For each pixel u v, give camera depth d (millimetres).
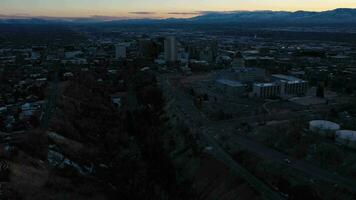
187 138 129125
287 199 87688
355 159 99938
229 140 124750
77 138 124625
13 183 77938
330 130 119438
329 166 100250
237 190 94062
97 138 133500
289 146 115438
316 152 107688
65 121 133000
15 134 111250
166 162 116000
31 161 92938
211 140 126062
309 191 87000
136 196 95062
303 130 128000
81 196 85625
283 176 96000
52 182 86438
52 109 142500
